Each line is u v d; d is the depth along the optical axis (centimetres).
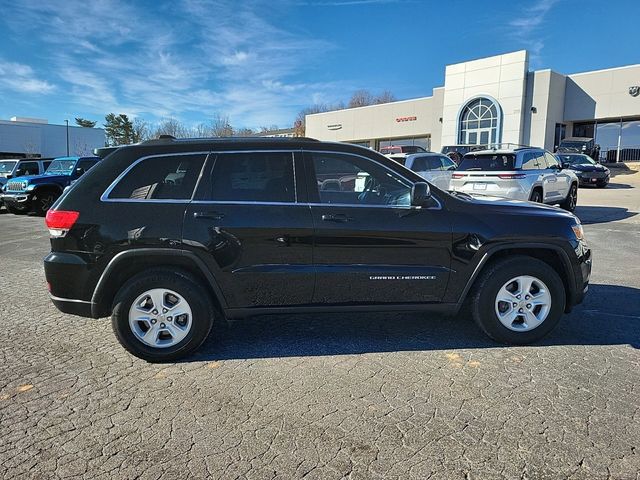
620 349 410
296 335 450
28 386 352
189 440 283
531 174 1133
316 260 390
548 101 2905
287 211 388
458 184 1177
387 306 405
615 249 861
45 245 984
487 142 3119
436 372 369
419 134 3784
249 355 405
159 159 392
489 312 412
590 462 258
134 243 375
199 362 393
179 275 386
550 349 411
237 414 311
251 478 249
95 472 255
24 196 1555
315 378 361
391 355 402
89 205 380
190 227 378
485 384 347
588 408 312
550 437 281
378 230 391
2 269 754
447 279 404
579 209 1459
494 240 403
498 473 251
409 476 249
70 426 299
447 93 3278
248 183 394
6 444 280
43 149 5262
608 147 3041
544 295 416
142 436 287
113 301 385
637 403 318
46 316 515
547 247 411
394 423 298
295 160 400
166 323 390
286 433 289
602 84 2909
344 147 409
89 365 388
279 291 392
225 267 383
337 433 288
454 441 279
